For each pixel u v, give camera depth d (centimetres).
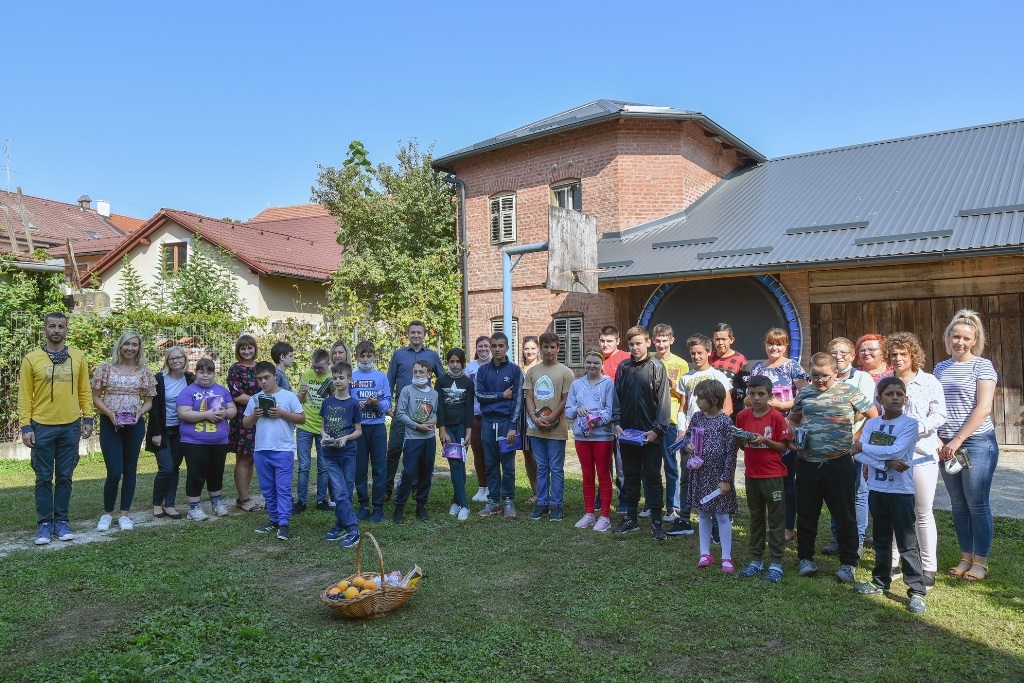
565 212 1332
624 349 1504
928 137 1625
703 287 1400
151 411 733
